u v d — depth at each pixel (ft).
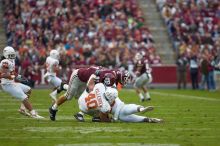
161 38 226.79
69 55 195.00
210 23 226.79
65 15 211.82
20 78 87.61
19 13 207.62
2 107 109.81
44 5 213.25
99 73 79.92
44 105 115.55
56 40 200.54
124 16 220.64
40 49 195.83
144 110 78.48
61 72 189.98
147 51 210.38
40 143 60.75
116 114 79.56
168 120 84.94
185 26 223.51
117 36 210.18
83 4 218.59
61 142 61.41
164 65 209.67
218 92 172.76
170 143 60.95
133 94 158.81
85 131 70.38
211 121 84.02
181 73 195.31
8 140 62.95
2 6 209.46
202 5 232.94
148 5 240.32
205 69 187.21
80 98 81.61
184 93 166.91
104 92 79.56
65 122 80.59
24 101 86.38
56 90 111.55
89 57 197.88
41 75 194.49
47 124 78.18
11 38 196.75
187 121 83.76
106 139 63.57
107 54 198.18
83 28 209.46
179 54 206.80
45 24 204.44
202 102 127.34
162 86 206.59
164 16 232.53
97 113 80.89
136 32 215.10
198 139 64.34
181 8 232.32
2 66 85.40
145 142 61.57
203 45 215.51
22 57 189.26
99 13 218.59
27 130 71.51
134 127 74.54
